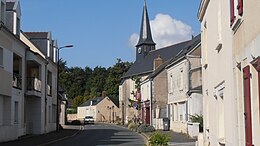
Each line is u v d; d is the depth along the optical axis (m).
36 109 37.91
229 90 10.74
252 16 7.85
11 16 30.80
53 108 46.91
